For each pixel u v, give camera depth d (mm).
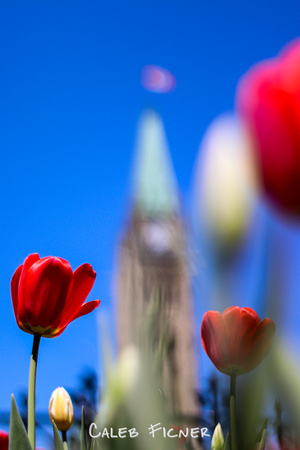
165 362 761
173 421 769
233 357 835
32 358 899
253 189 407
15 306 928
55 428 866
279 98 429
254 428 424
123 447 712
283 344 372
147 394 719
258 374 401
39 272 910
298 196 393
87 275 925
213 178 414
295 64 451
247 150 421
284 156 407
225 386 779
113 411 717
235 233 398
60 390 891
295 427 376
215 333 839
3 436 905
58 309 915
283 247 380
